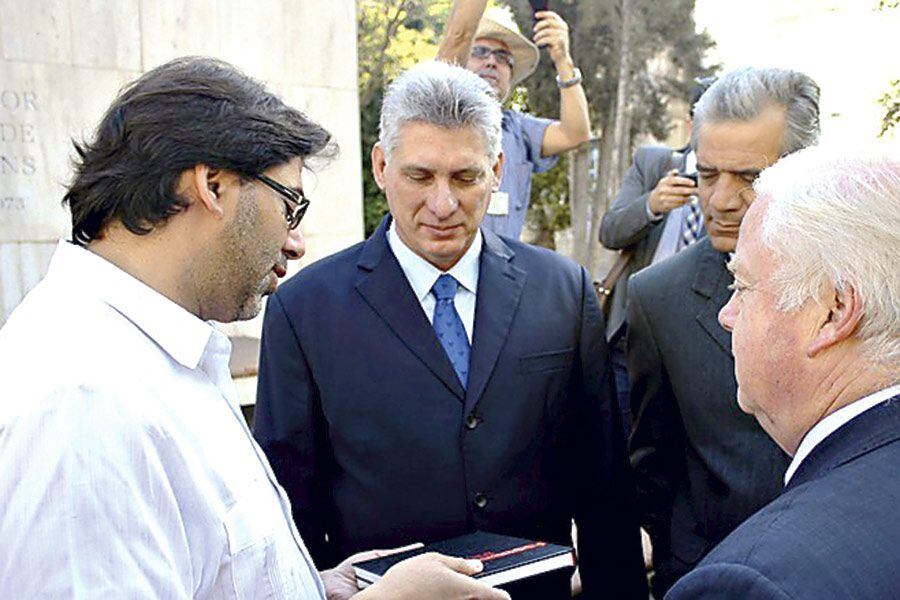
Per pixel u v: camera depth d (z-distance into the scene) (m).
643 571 1.99
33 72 4.27
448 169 1.66
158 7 4.60
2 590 0.88
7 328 1.03
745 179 1.70
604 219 3.37
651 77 15.72
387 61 8.78
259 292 1.18
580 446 1.93
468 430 1.73
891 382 0.97
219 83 1.12
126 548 0.91
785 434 1.08
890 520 0.86
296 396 1.78
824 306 0.99
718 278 1.79
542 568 1.44
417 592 1.23
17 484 0.89
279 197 1.14
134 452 0.94
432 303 1.80
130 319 1.06
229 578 1.05
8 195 4.28
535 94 13.02
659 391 1.94
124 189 1.06
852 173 0.99
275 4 5.02
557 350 1.82
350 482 1.76
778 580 0.82
